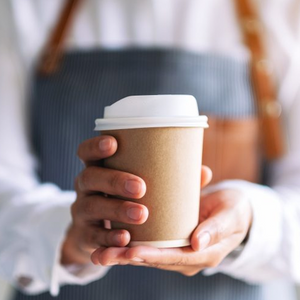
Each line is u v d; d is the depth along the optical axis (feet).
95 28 3.06
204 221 2.00
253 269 2.58
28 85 3.10
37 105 3.05
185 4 3.04
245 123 3.01
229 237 2.14
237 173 3.01
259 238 2.30
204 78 2.98
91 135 2.95
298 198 2.77
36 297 2.98
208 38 3.07
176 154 1.85
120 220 1.87
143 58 2.96
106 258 1.83
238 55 3.04
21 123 3.04
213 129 2.97
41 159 3.06
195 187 1.91
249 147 3.02
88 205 1.96
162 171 1.85
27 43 3.07
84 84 2.97
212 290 2.91
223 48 3.06
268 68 3.05
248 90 3.05
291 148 3.06
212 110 2.97
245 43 3.06
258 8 3.06
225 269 2.41
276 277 2.65
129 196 1.84
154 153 1.84
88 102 2.95
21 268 2.57
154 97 1.83
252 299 3.01
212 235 1.96
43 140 3.04
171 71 2.96
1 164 2.93
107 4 3.05
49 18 3.08
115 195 1.92
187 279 2.89
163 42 3.05
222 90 3.00
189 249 1.93
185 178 1.88
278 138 3.04
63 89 2.98
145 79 2.95
